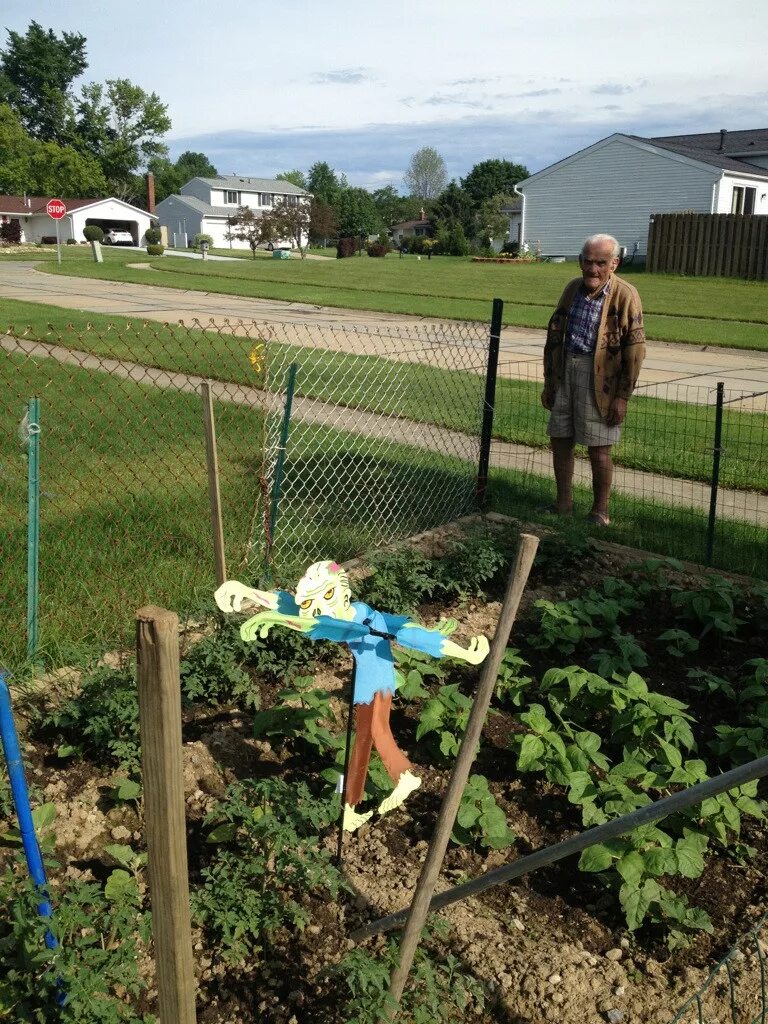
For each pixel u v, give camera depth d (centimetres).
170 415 857
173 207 7969
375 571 566
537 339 1817
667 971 310
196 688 425
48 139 9150
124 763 370
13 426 778
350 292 2631
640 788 404
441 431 978
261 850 336
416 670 454
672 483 874
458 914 327
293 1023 280
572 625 506
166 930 168
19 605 496
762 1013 266
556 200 4081
